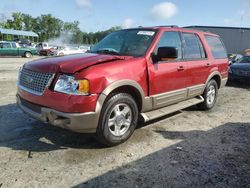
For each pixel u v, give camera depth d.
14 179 3.45
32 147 4.36
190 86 6.01
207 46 6.70
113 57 4.57
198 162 4.09
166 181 3.54
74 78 3.90
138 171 3.76
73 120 3.87
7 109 6.41
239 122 6.17
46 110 4.02
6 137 4.73
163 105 5.32
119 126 4.46
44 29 100.12
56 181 3.44
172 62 5.38
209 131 5.47
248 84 11.48
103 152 4.28
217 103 8.05
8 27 70.38
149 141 4.80
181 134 5.23
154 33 5.24
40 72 4.23
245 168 3.96
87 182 3.45
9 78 11.40
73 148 4.37
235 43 38.53
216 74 6.94
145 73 4.74
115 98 4.28
